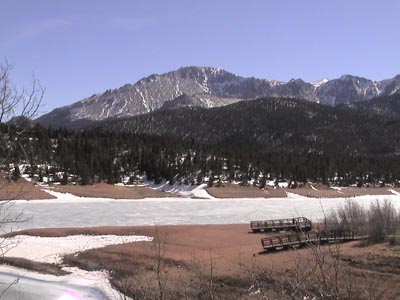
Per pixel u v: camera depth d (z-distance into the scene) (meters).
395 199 116.94
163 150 150.50
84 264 32.19
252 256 30.56
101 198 104.94
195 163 137.12
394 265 24.77
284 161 154.38
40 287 26.89
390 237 33.09
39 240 41.03
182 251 34.38
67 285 27.48
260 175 143.62
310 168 153.88
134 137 160.88
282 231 48.44
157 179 130.50
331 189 144.75
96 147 138.88
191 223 61.62
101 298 25.20
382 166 173.88
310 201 111.56
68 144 128.88
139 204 95.06
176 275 24.36
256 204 99.88
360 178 160.62
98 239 41.97
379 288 21.31
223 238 42.97
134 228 48.19
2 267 31.53
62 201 95.06
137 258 31.88
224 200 112.88
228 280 23.95
